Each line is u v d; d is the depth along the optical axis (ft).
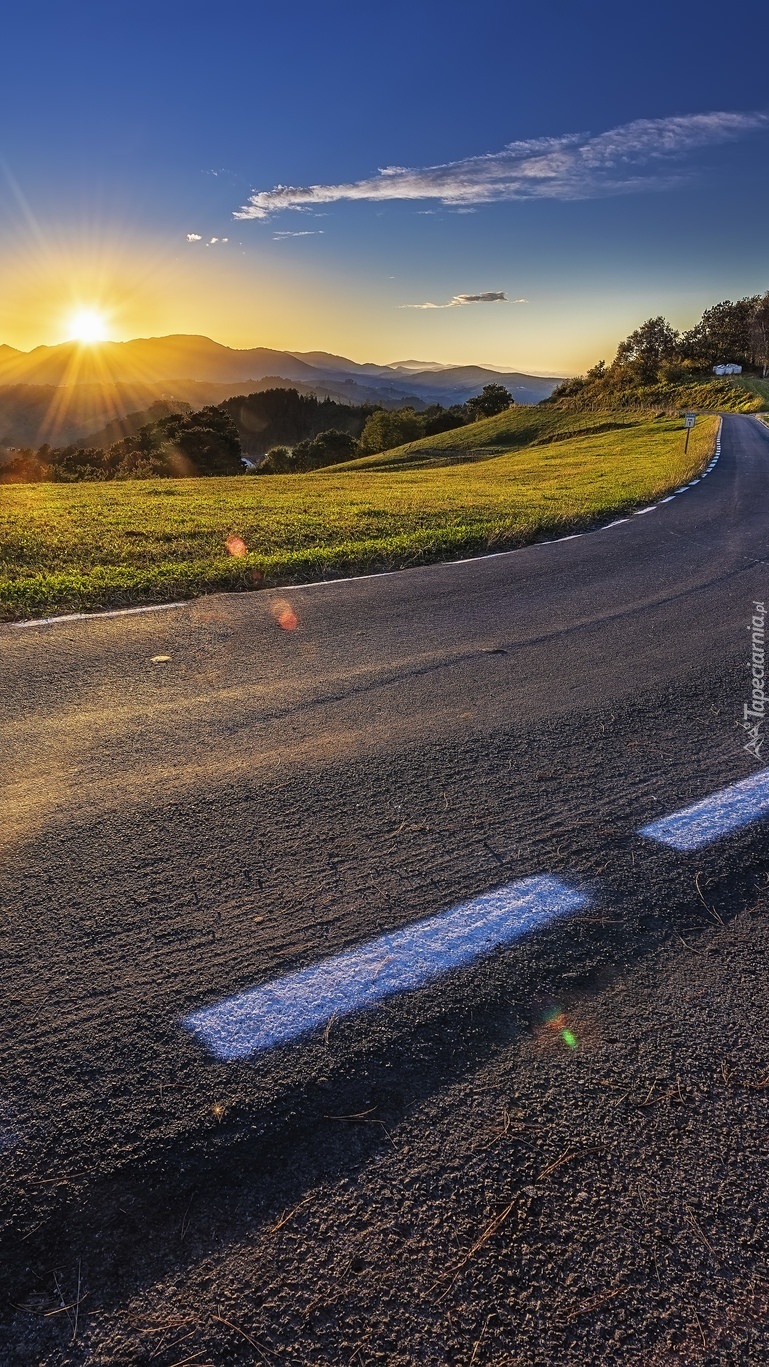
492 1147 5.25
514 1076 5.86
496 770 11.23
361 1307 4.28
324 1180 5.01
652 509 49.78
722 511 48.34
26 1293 4.33
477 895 8.11
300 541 38.22
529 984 6.84
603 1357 4.08
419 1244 4.61
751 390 253.03
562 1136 5.35
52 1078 5.75
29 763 11.14
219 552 34.14
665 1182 5.04
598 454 149.18
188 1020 6.33
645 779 11.09
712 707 14.25
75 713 13.24
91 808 9.79
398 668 16.22
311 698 14.21
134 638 18.33
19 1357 4.00
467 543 34.22
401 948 7.25
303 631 19.29
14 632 18.66
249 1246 4.59
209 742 12.05
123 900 7.88
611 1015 6.51
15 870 8.34
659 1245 4.64
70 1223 4.71
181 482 112.98
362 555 30.66
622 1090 5.74
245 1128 5.37
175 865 8.54
